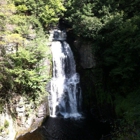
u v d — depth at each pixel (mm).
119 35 18984
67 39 26109
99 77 21125
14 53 16625
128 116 13914
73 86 22891
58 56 23188
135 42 16609
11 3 21594
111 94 19891
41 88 17547
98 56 21016
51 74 21969
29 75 16453
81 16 22219
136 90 17766
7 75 16250
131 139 11695
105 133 17406
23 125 17109
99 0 23719
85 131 17828
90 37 21641
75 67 24047
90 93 22062
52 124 19094
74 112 22453
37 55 17438
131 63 17516
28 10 23703
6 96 16312
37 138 16406
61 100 22078
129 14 22688
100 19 21797
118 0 23469
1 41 16375
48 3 24312
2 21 17688
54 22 25250
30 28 21281
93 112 21438
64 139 16469
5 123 14898
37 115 18781
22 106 17016
